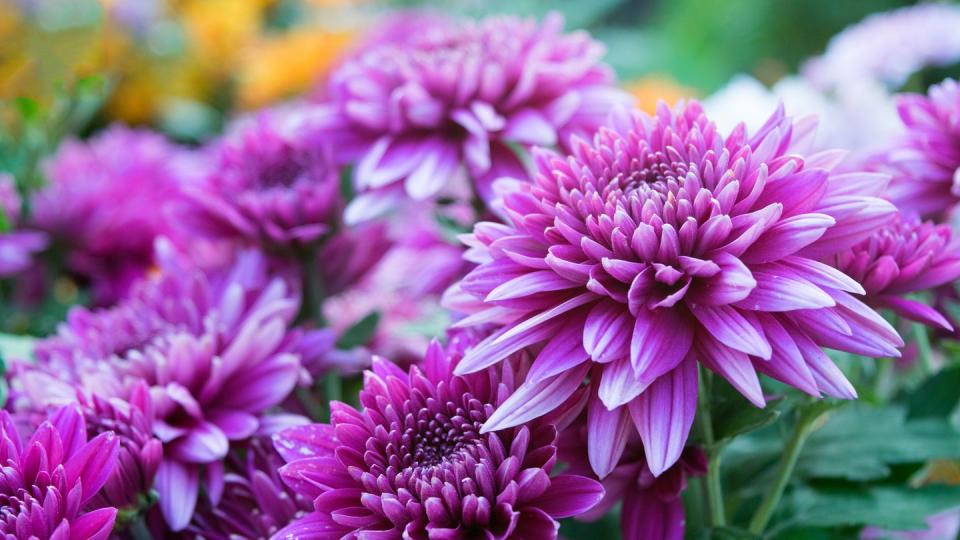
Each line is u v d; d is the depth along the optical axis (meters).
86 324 0.49
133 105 0.91
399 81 0.50
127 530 0.43
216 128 0.97
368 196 0.49
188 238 0.56
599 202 0.39
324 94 0.75
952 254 0.42
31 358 0.50
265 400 0.45
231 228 0.52
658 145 0.41
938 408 0.46
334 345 0.50
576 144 0.41
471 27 0.52
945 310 0.47
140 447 0.43
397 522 0.38
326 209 0.51
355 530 0.39
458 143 0.49
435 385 0.41
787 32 1.67
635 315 0.38
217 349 0.46
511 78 0.49
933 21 0.65
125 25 0.88
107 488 0.42
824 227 0.38
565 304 0.39
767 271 0.39
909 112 0.47
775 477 0.44
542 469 0.38
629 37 1.48
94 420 0.43
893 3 1.62
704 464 0.41
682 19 1.72
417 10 1.07
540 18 1.11
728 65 1.68
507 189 0.43
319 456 0.40
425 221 0.57
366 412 0.40
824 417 0.47
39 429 0.40
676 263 0.39
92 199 0.60
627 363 0.39
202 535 0.44
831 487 0.45
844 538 0.44
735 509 0.46
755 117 0.64
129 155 0.65
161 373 0.45
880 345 0.38
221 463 0.44
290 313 0.47
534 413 0.39
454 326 0.41
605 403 0.38
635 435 0.41
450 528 0.38
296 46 0.95
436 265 0.53
